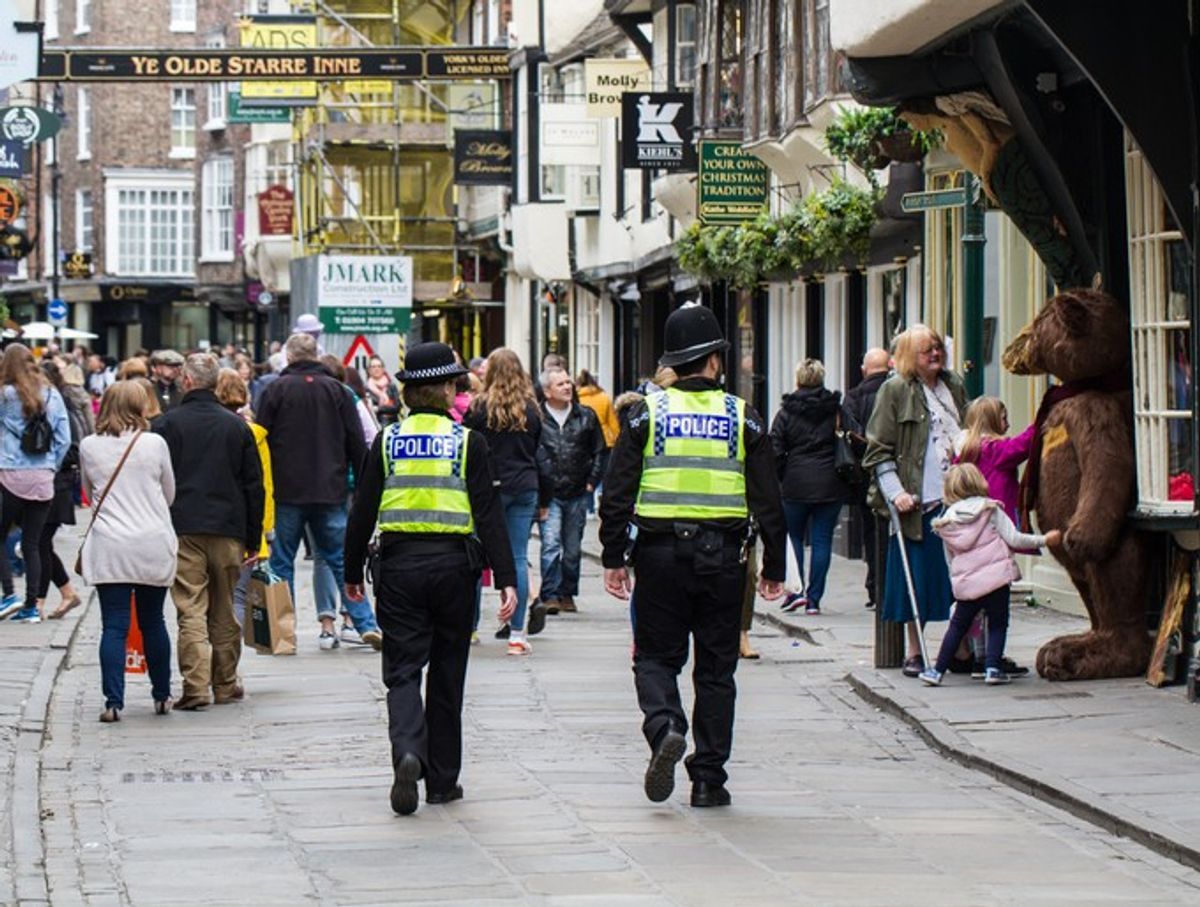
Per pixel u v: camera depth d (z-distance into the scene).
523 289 133.38
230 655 36.75
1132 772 28.64
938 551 37.81
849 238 64.62
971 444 37.56
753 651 42.44
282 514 43.44
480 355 142.75
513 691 38.03
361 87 139.00
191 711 35.94
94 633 48.12
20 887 22.67
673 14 90.94
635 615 27.06
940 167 56.72
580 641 46.31
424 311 147.88
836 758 31.16
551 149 100.25
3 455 48.38
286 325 174.88
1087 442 36.06
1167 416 35.75
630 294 106.19
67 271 190.38
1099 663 36.56
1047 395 37.12
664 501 26.69
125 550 34.41
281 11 185.25
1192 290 34.03
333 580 44.59
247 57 106.00
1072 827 26.25
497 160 118.56
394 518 27.25
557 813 26.86
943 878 23.36
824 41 66.62
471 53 107.38
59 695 38.00
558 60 114.06
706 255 79.88
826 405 49.50
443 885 22.95
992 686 36.25
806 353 77.38
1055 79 39.06
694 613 27.06
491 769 30.06
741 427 26.92
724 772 27.33
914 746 32.16
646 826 26.03
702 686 27.19
